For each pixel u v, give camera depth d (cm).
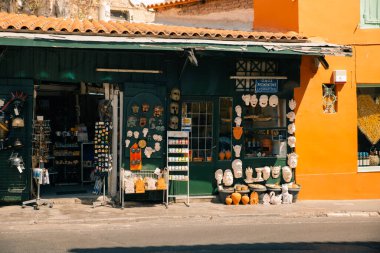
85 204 1156
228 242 857
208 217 1073
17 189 1113
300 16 1294
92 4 1830
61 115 1420
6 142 1107
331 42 1314
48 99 1416
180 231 941
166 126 1199
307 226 1016
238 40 1134
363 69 1330
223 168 1237
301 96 1289
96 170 1207
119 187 1180
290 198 1236
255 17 1505
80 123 1433
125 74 1168
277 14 1391
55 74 1127
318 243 862
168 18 1805
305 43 1168
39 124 1145
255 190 1214
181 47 1055
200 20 1705
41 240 852
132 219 1034
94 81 1150
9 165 1111
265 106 1262
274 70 1273
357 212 1157
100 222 1012
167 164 1171
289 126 1277
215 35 1121
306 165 1291
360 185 1325
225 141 1246
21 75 1112
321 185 1298
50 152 1366
